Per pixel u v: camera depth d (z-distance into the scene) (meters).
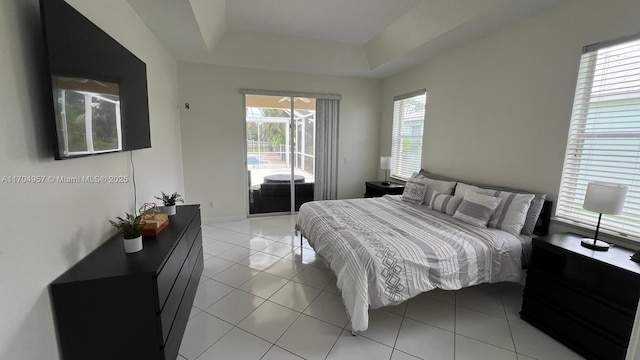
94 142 1.58
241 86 4.57
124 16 2.24
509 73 2.87
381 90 5.38
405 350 1.89
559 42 2.43
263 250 3.58
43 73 1.28
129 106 2.05
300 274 2.94
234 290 2.62
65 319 1.33
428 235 2.35
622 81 2.10
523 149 2.77
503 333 2.07
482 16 2.64
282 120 4.98
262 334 2.03
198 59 4.12
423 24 3.20
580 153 2.37
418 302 2.46
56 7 1.27
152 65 2.96
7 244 1.06
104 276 1.35
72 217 1.46
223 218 4.82
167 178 3.49
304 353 1.85
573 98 2.36
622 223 2.13
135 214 2.36
